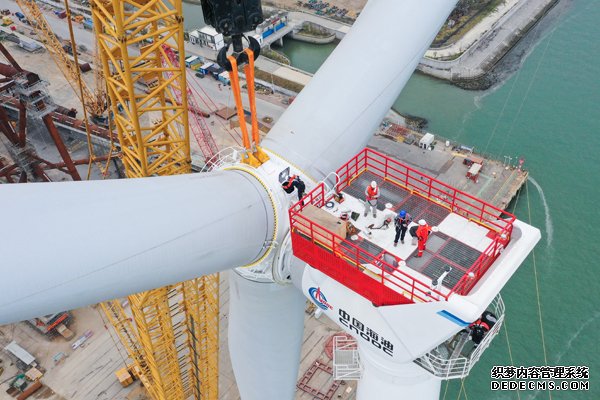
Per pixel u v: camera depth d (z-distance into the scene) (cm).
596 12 11944
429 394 2861
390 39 3334
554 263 7775
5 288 1959
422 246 2486
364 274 2448
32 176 8638
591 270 7656
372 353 2709
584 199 8569
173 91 9431
